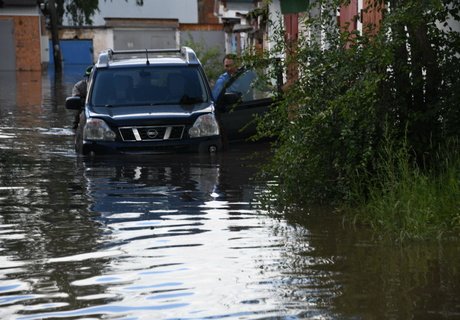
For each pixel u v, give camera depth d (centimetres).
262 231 1103
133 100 1933
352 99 1198
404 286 862
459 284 864
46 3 7338
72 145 2025
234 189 1413
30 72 6462
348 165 1231
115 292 856
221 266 941
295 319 774
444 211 1090
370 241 1038
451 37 1306
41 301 834
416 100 1300
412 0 1240
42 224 1167
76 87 2397
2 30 6688
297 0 3072
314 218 1169
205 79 1981
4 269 945
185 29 8644
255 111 2006
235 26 5744
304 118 1270
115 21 8575
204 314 790
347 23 1313
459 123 1255
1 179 1552
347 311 793
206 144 1828
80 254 1002
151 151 1812
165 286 873
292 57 1337
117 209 1262
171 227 1135
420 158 1272
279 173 1309
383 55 1211
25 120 2644
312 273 910
